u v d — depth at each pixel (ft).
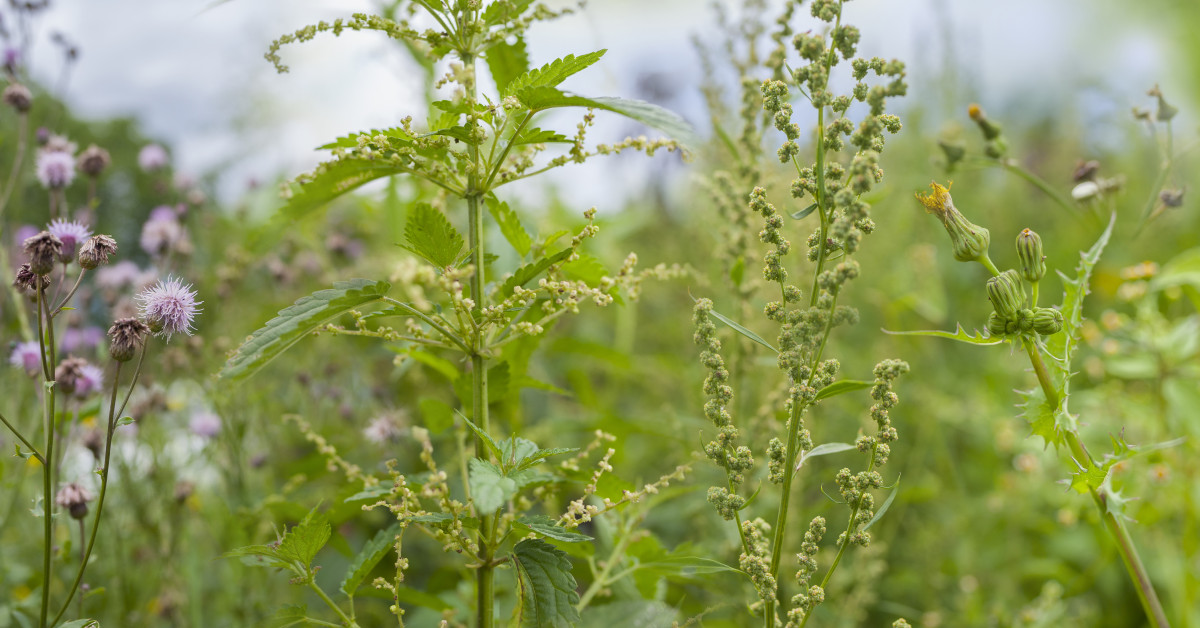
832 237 2.70
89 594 3.02
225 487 3.54
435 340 2.87
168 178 5.41
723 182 3.34
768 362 3.32
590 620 2.98
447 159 2.85
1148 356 3.54
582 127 2.81
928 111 6.12
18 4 3.58
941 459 4.53
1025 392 2.87
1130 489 3.61
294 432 3.98
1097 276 4.24
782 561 3.34
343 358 4.24
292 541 2.79
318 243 4.71
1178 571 3.58
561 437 3.97
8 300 3.49
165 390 3.55
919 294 4.85
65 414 3.14
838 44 2.68
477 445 2.82
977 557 3.96
